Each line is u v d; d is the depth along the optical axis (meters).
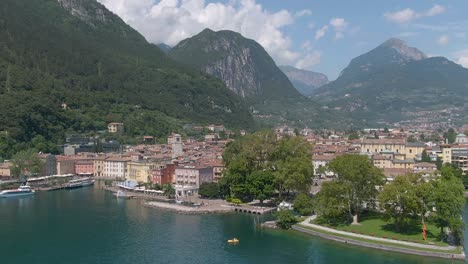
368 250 188.50
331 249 191.00
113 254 188.88
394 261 174.75
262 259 180.88
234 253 188.50
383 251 186.62
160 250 193.12
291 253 187.38
